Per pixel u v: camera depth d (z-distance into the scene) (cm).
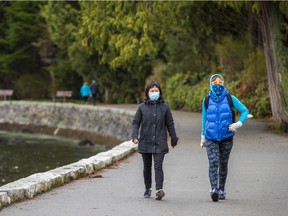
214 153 1914
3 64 10838
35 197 1984
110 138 7088
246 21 5897
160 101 1958
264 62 5794
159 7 4188
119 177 2422
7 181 3788
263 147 3362
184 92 7388
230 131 1919
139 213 1723
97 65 9425
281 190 2086
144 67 9162
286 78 4178
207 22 5991
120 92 9594
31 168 4553
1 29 11188
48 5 9456
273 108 4459
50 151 5966
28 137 7806
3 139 7438
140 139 1950
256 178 2344
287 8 3909
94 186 2203
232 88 6025
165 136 1950
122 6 4103
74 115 8188
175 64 8162
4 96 10338
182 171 2556
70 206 1827
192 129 4669
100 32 4238
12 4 10581
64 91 9675
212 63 7219
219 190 1948
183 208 1791
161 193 1903
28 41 10875
